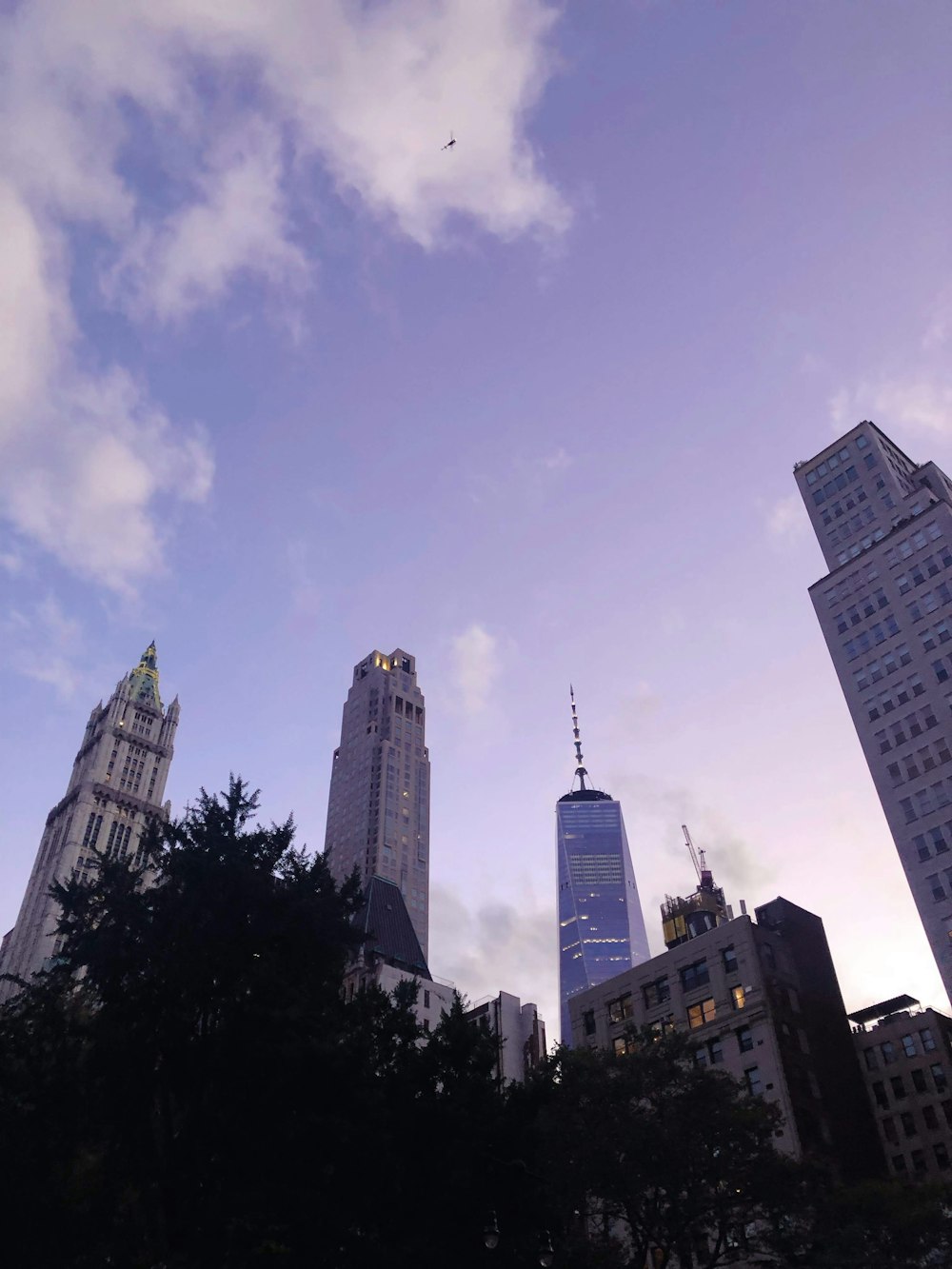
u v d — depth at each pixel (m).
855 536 128.75
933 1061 80.75
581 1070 42.94
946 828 99.56
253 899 39.97
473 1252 33.50
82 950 38.16
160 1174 33.53
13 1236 30.67
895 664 113.00
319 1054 34.47
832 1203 41.28
